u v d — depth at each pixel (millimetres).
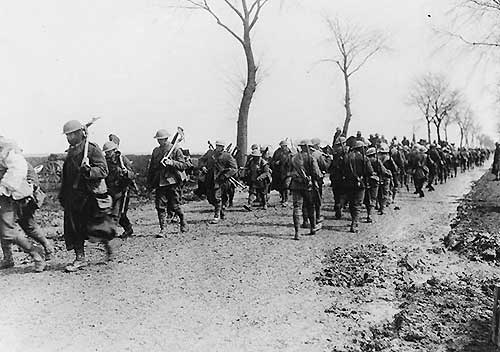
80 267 8008
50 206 16719
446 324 5785
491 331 5391
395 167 17703
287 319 5961
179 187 11438
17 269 8016
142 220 13883
